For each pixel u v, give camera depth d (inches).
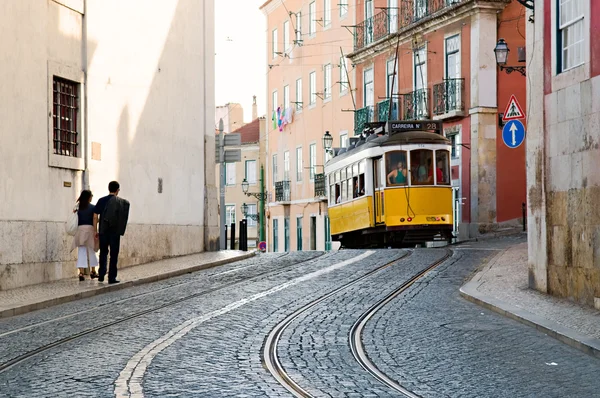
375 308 540.4
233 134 1179.9
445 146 1190.9
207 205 1091.9
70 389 304.2
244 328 457.1
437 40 1551.4
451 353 387.2
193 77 1069.1
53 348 399.2
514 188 1441.9
